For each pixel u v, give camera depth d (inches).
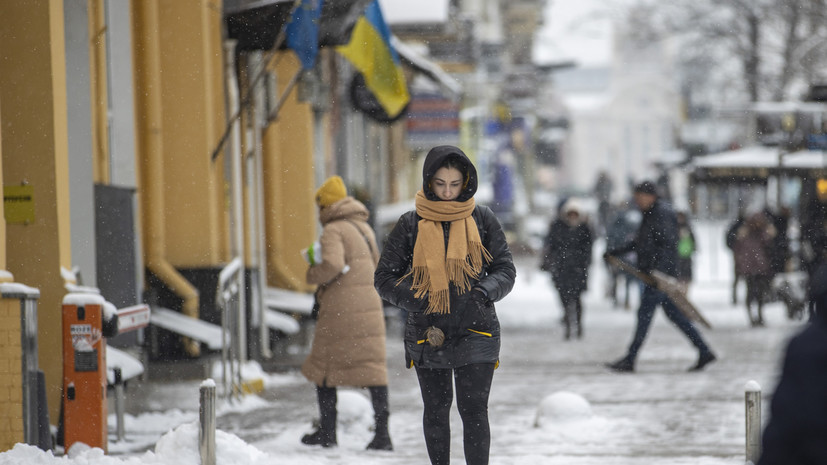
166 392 1038.4
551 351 1620.3
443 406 647.8
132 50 1250.6
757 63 3693.4
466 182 636.1
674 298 1328.7
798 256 2413.9
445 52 2908.5
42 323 855.1
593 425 936.9
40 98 856.9
